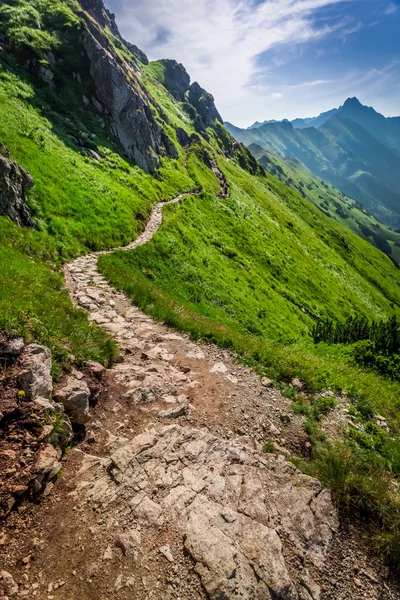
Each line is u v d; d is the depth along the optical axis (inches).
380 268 5895.7
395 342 727.1
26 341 326.0
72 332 439.5
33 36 2010.3
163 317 684.1
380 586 211.6
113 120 2150.6
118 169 1872.5
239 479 276.5
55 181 1232.8
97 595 180.9
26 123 1423.5
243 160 5920.3
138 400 381.4
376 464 351.3
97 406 355.9
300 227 4261.8
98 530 215.6
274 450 351.9
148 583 188.5
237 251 2084.2
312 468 314.2
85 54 2171.5
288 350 703.7
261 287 1792.6
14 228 832.9
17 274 543.8
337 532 243.1
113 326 593.0
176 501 242.7
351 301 2977.4
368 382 593.9
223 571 197.3
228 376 492.4
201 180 2920.8
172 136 3506.4
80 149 1689.2
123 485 251.8
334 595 202.4
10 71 1716.3
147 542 210.8
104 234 1235.2
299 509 254.4
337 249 4955.7
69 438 285.1
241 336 735.7
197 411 394.9
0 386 270.5
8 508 210.8
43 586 181.3
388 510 256.8
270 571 202.2
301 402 457.4
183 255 1451.8
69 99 1985.7
